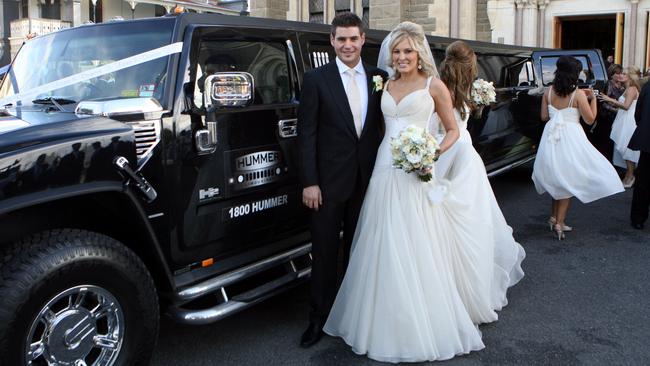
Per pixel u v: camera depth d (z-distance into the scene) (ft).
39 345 8.59
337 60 11.96
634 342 12.30
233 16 12.39
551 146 19.49
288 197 13.01
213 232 11.39
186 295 10.68
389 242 11.29
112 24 12.31
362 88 12.05
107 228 10.42
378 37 17.07
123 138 9.42
